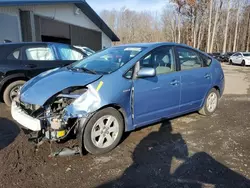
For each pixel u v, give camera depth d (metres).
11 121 4.55
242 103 6.48
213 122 4.70
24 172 2.80
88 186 2.57
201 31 47.47
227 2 44.75
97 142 3.20
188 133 4.08
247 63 22.91
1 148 3.38
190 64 4.49
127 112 3.43
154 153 3.33
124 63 3.53
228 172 2.87
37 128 2.93
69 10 14.81
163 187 2.57
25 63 5.48
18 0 9.88
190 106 4.55
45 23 13.97
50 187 2.54
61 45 6.31
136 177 2.75
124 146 3.53
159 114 3.94
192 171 2.88
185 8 47.06
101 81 3.16
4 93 5.34
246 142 3.75
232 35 51.31
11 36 10.04
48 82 3.23
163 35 60.62
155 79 3.73
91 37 19.89
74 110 2.91
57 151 3.11
